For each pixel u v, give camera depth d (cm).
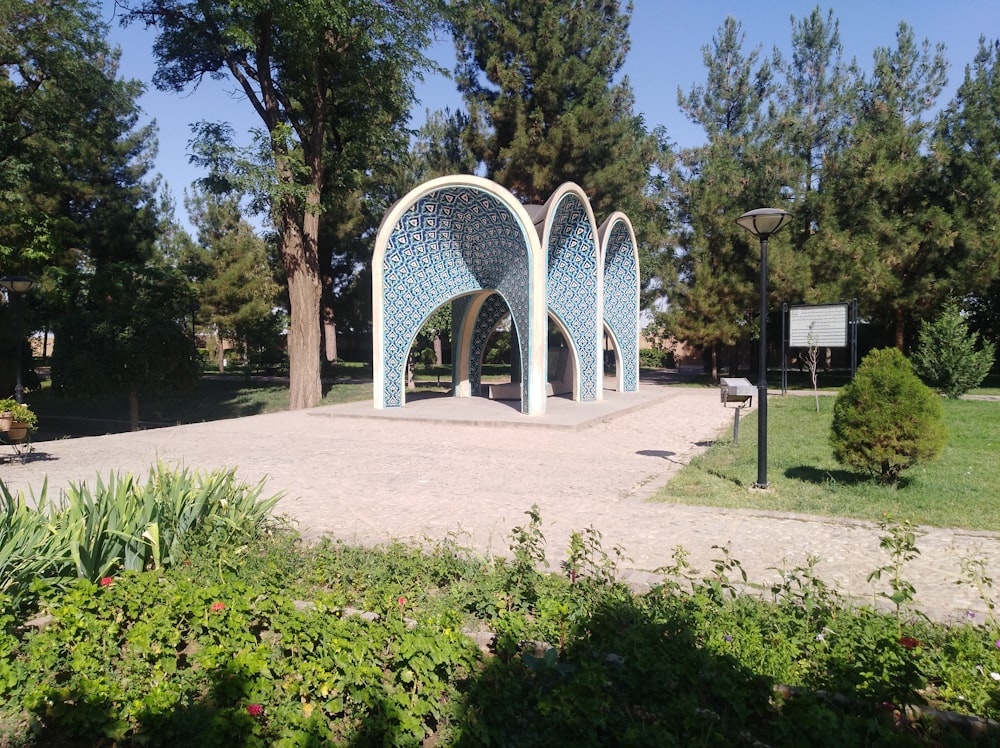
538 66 2236
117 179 2423
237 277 3028
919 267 1911
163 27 1703
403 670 280
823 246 1975
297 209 1731
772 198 2108
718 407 1628
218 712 262
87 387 1797
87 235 2280
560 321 1602
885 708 262
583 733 248
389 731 259
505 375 3161
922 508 624
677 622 318
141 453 995
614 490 732
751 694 259
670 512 626
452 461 916
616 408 1472
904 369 704
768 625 344
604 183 2255
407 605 366
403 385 1530
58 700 276
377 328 1481
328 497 699
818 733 233
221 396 2400
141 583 360
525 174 2286
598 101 2253
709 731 245
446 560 442
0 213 1616
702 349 2573
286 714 266
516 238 1382
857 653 292
